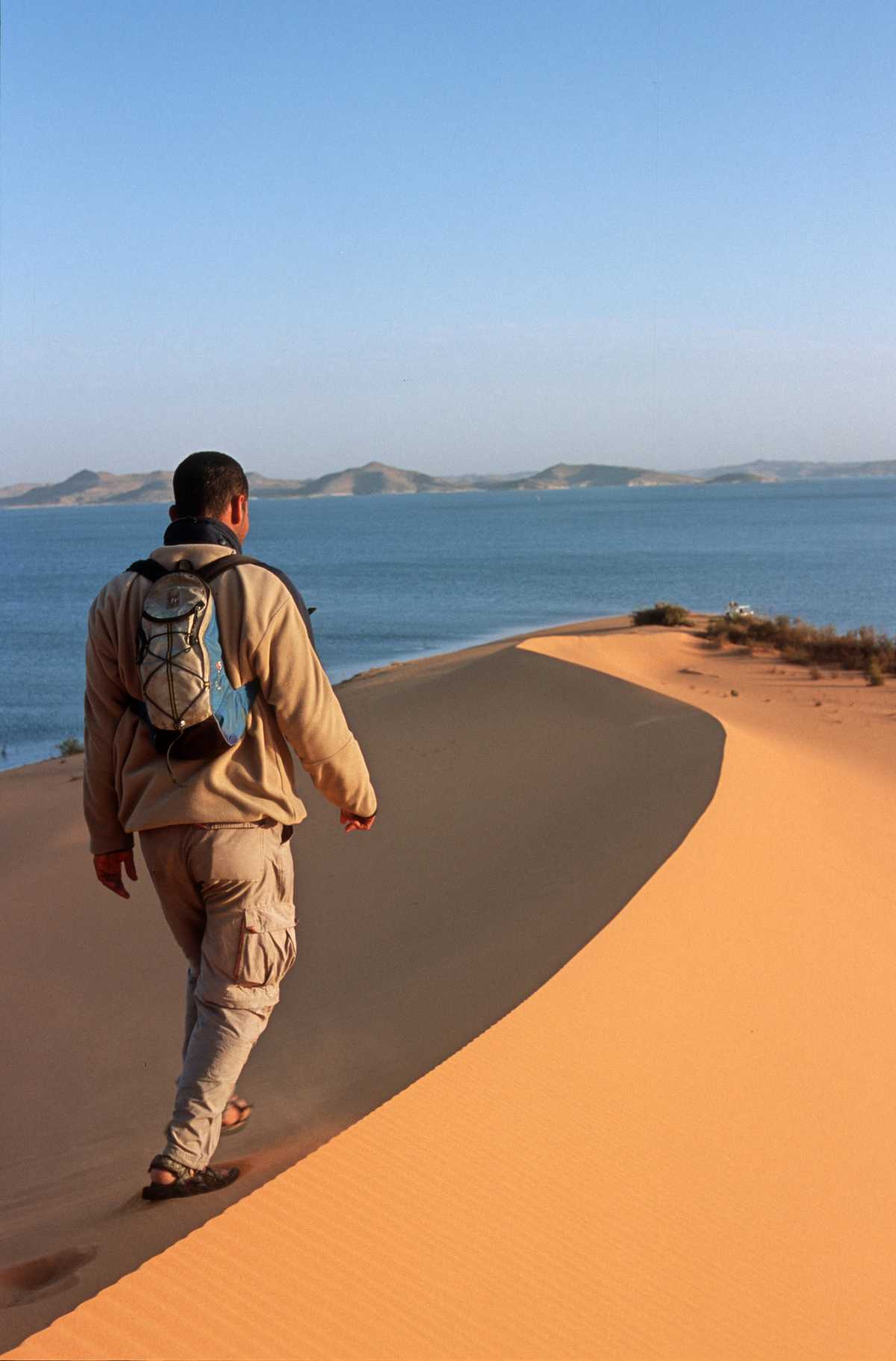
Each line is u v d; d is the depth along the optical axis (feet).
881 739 67.15
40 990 26.94
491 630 226.38
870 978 21.68
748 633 133.80
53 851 45.09
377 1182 9.39
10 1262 8.68
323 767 9.32
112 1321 6.79
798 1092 15.69
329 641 216.13
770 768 42.19
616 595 298.97
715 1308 10.11
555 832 35.06
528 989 15.92
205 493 9.43
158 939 30.09
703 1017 16.84
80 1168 13.92
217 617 8.83
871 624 210.38
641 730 55.98
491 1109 11.62
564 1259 9.62
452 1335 8.00
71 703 155.84
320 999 22.08
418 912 28.96
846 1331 10.79
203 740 8.67
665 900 21.35
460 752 61.00
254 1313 7.31
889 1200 13.89
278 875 9.32
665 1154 12.42
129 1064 20.80
